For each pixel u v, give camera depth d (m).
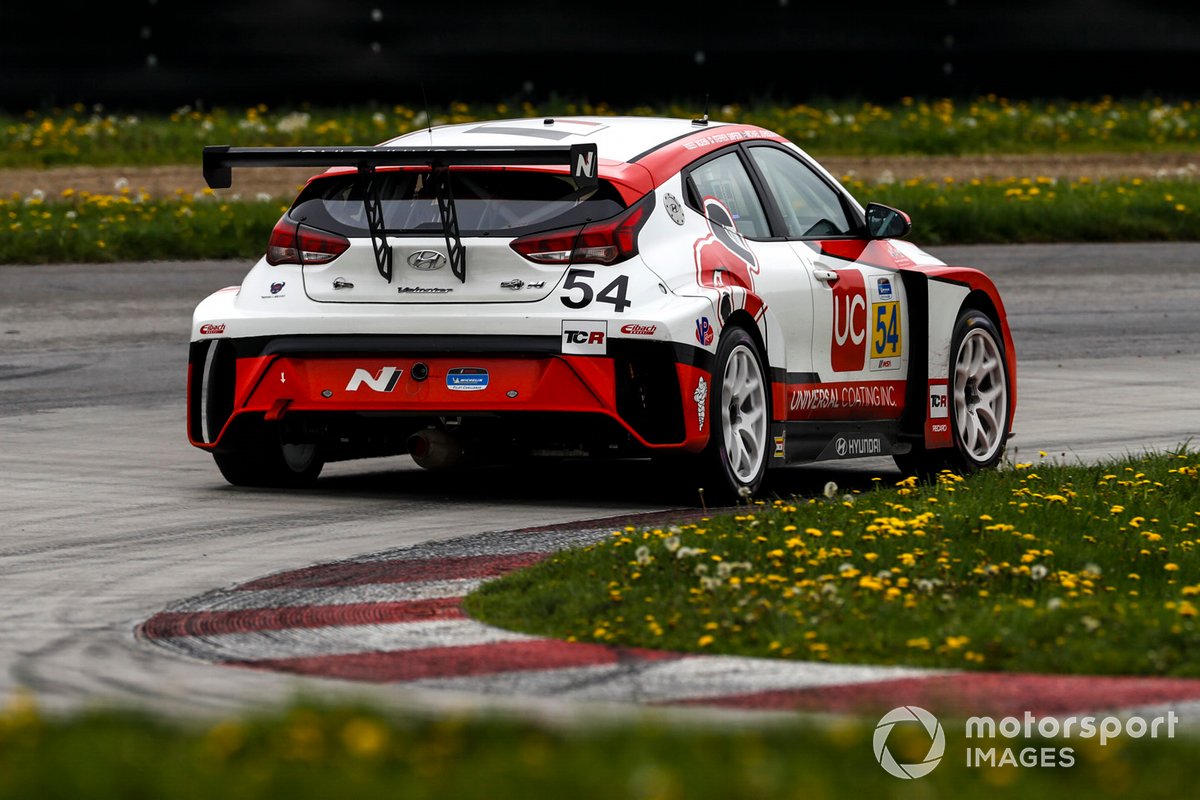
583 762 13.66
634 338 30.27
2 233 70.00
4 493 32.81
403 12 125.06
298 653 20.64
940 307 36.56
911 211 83.00
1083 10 136.62
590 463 37.91
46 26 120.00
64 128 103.56
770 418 32.69
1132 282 71.44
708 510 31.16
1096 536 26.36
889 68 131.62
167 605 23.56
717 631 20.75
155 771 13.31
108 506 31.55
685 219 31.89
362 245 31.33
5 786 12.96
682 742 14.59
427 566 26.08
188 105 120.38
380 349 30.91
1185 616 20.89
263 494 33.09
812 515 27.33
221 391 32.91
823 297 34.00
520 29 125.25
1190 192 91.06
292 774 13.24
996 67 134.50
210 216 76.06
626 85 123.88
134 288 63.78
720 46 127.12
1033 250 79.81
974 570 23.47
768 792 12.93
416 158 30.44
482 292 30.80
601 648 20.66
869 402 35.12
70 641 21.39
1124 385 49.78
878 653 19.91
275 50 123.25
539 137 32.56
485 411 30.62
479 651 20.61
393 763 13.68
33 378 48.16
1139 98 137.25
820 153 110.69
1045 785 13.88
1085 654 19.41
